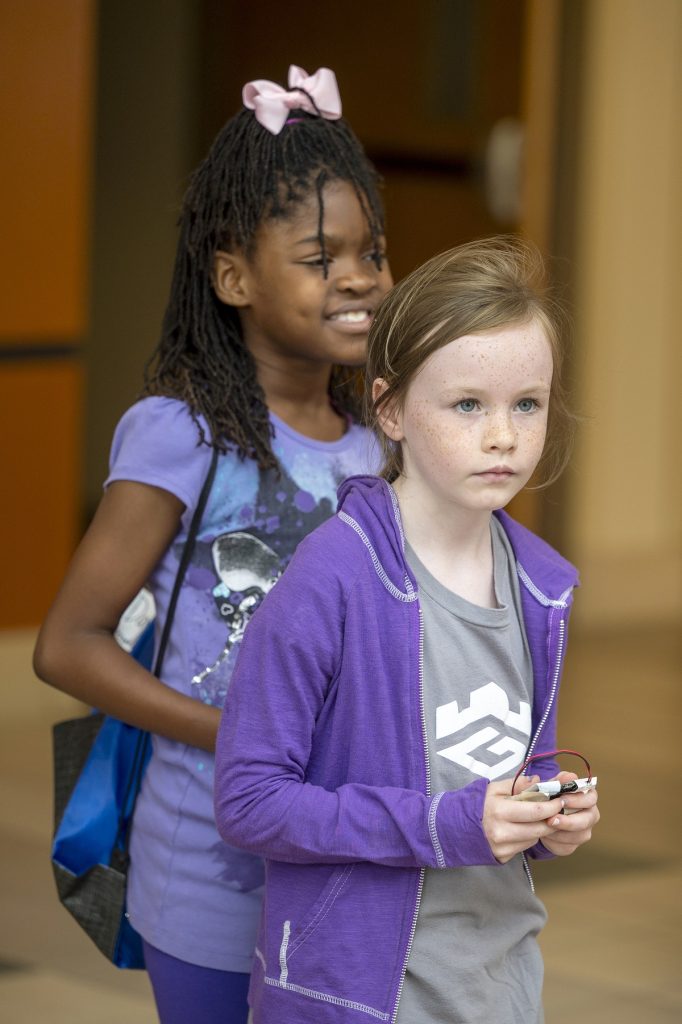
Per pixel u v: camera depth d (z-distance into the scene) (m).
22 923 6.81
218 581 3.90
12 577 10.10
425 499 3.26
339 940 3.16
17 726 9.91
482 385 3.08
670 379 13.82
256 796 3.14
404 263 12.89
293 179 3.94
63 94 10.02
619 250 13.35
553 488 13.20
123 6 15.38
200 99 15.28
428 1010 3.18
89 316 15.53
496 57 12.52
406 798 3.06
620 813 8.52
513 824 2.95
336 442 4.10
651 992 6.27
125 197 15.60
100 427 15.73
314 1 13.69
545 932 6.86
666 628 13.58
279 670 3.17
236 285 4.04
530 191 12.57
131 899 3.98
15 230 9.91
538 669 3.36
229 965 3.84
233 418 3.90
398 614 3.20
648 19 13.20
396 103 12.93
